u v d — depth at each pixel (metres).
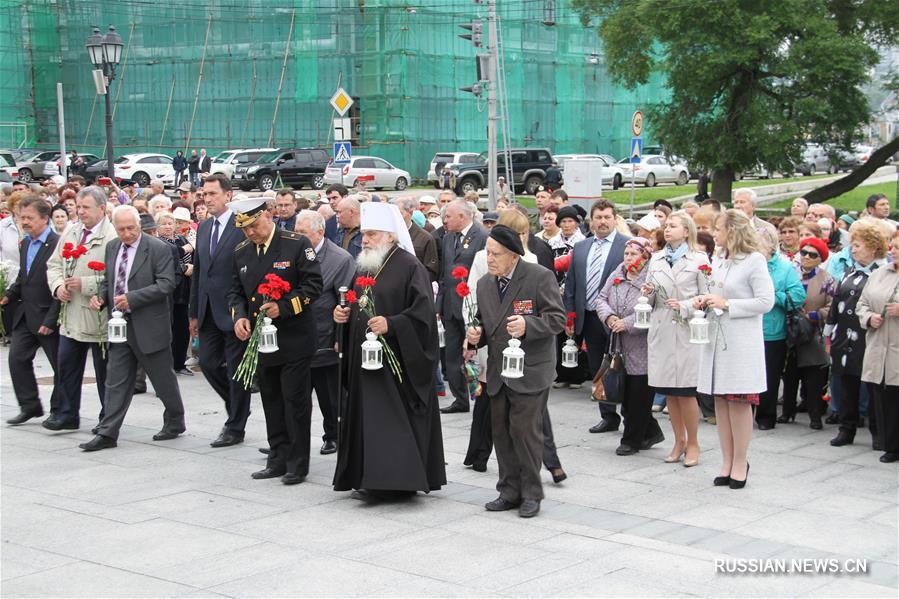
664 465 8.41
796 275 9.48
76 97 53.50
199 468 8.28
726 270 7.64
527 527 6.69
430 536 6.49
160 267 9.02
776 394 9.70
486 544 6.32
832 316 9.21
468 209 10.48
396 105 44.50
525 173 40.50
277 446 7.98
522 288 6.89
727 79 28.83
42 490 7.61
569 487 7.73
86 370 13.16
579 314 10.13
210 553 6.16
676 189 42.44
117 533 6.57
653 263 8.33
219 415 10.45
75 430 9.66
